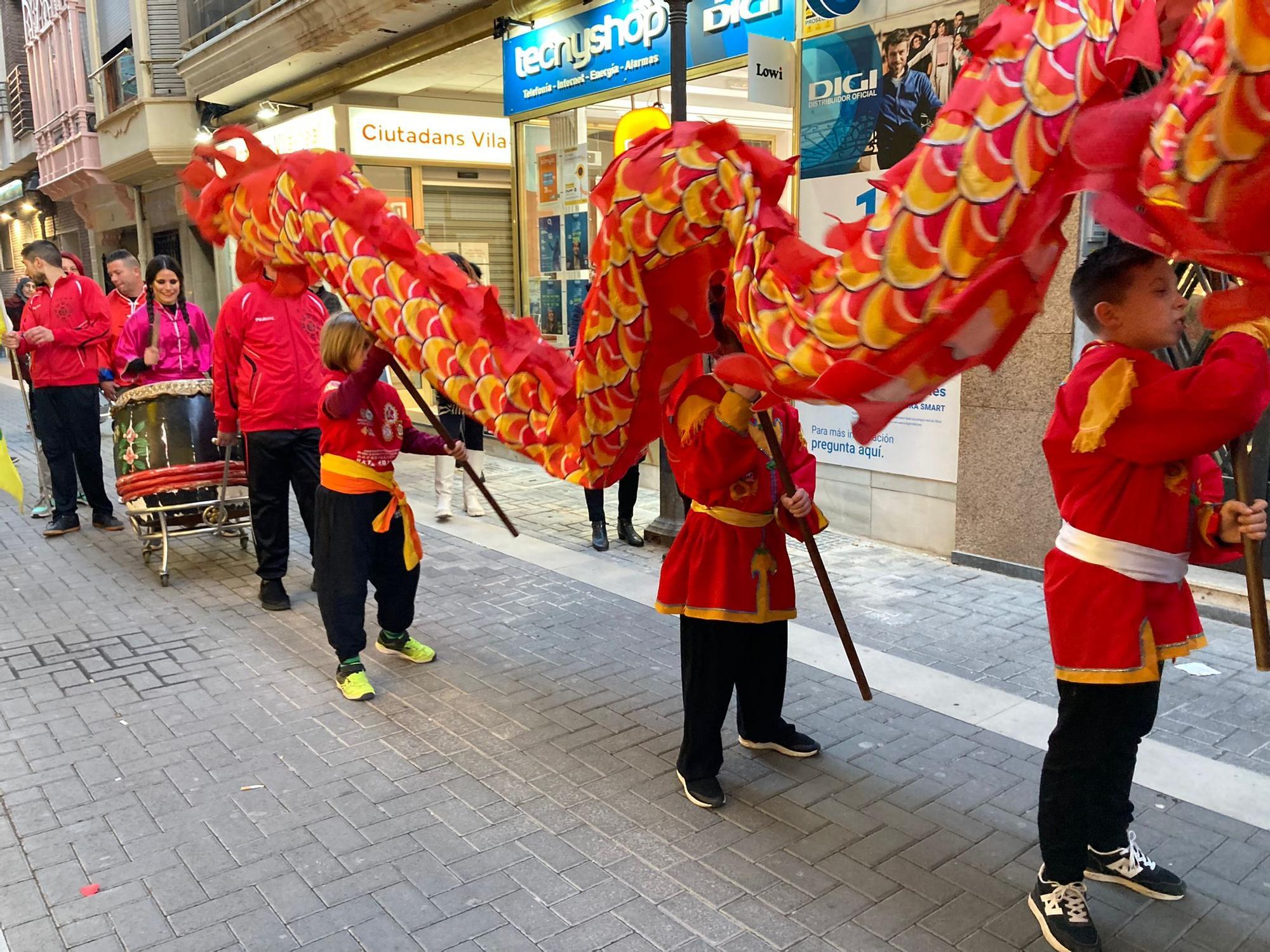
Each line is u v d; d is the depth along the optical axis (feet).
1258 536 7.63
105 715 13.92
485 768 12.20
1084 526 8.22
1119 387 7.61
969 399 19.58
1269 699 13.73
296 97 42.55
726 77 24.38
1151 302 7.65
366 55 37.11
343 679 14.40
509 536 23.66
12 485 19.12
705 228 7.89
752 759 12.32
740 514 10.75
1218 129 5.07
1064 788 8.48
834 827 10.71
